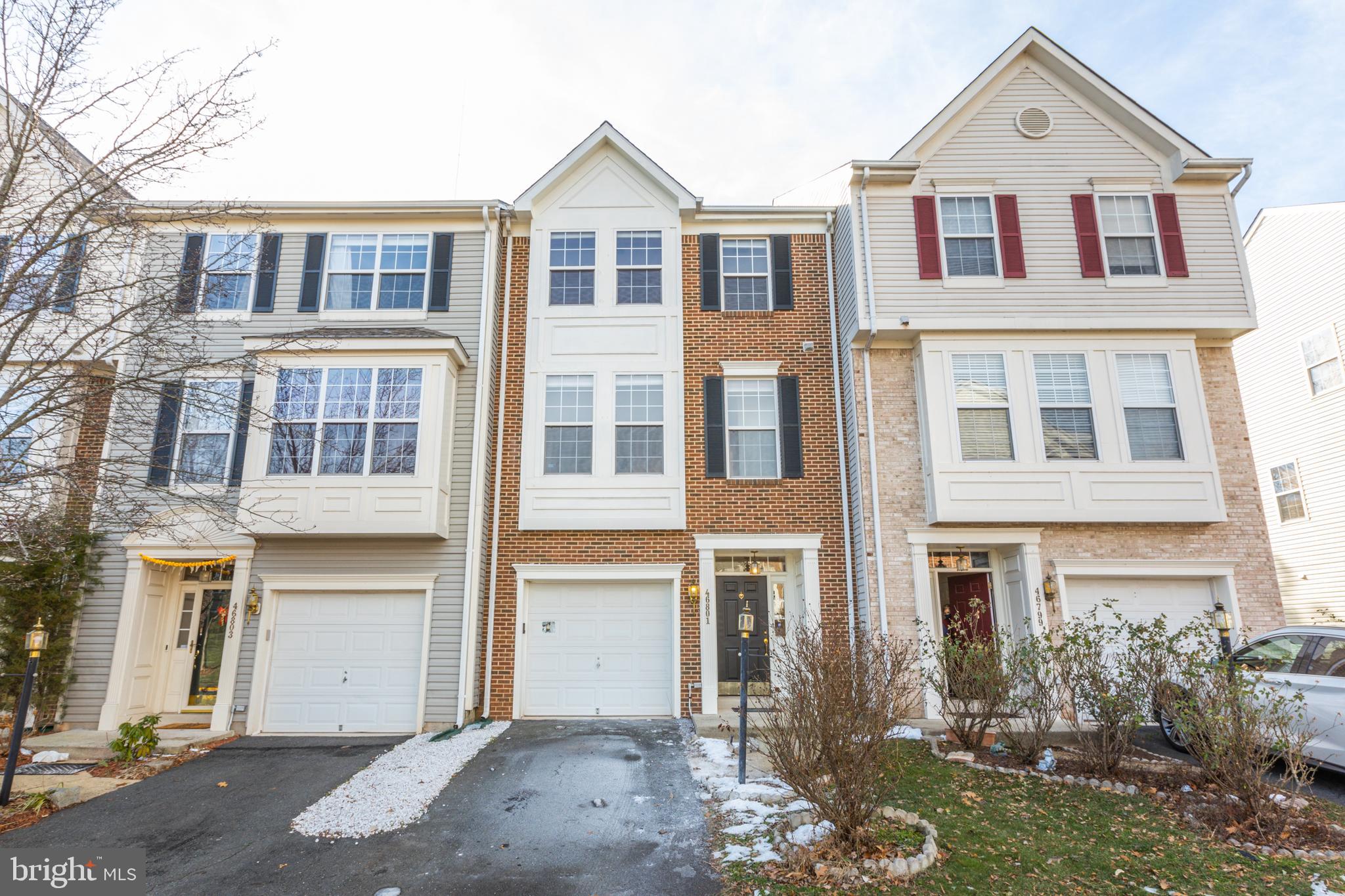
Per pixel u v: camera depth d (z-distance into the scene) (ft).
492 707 36.29
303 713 35.70
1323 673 24.27
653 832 21.12
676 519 38.24
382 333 37.45
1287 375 54.85
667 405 39.78
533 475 38.88
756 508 38.65
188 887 18.40
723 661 38.17
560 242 42.11
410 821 22.39
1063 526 36.73
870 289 38.34
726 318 41.32
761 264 42.65
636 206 42.42
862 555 37.11
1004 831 19.77
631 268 41.73
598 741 30.86
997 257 38.78
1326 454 51.70
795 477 39.06
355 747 32.14
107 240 27.25
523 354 40.75
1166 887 16.40
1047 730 25.95
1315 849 18.06
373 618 36.81
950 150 40.16
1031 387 37.35
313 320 40.14
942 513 35.76
